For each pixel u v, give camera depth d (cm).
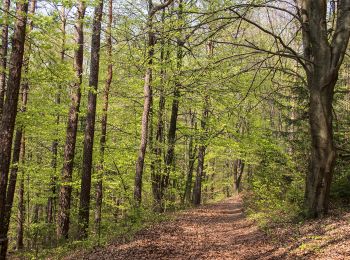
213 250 1026
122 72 1961
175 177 2469
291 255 814
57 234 1462
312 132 1108
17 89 1006
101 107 2028
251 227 1401
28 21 1116
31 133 1839
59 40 1320
